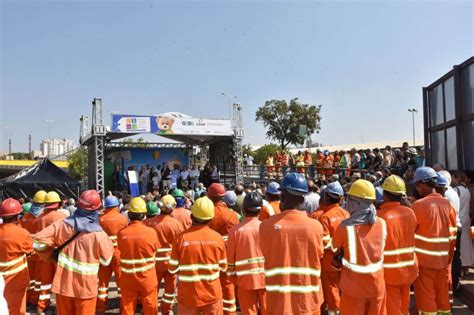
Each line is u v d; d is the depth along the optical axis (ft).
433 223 16.34
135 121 69.97
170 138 83.46
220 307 15.62
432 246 16.26
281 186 12.82
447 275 16.74
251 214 16.58
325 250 18.40
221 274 18.29
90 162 76.02
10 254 17.92
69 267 15.40
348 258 13.34
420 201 16.74
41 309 22.02
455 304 21.45
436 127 32.50
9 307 17.85
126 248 18.16
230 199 24.08
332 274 18.75
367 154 51.24
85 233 15.67
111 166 86.07
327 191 18.69
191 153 90.79
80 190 61.93
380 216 14.96
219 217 21.07
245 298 16.25
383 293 13.37
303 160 75.05
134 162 87.56
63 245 15.58
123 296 18.34
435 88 33.14
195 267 15.23
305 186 12.56
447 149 31.01
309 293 12.00
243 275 16.08
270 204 20.59
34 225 24.22
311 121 141.28
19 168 162.30
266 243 12.42
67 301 15.43
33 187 58.03
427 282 16.34
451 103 30.27
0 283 8.96
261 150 172.04
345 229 13.44
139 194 81.20
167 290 21.61
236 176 77.87
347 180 36.58
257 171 91.71
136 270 18.13
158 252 21.58
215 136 79.00
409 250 14.76
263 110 144.36
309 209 22.20
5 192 56.95
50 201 22.90
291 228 12.19
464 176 24.50
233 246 16.24
